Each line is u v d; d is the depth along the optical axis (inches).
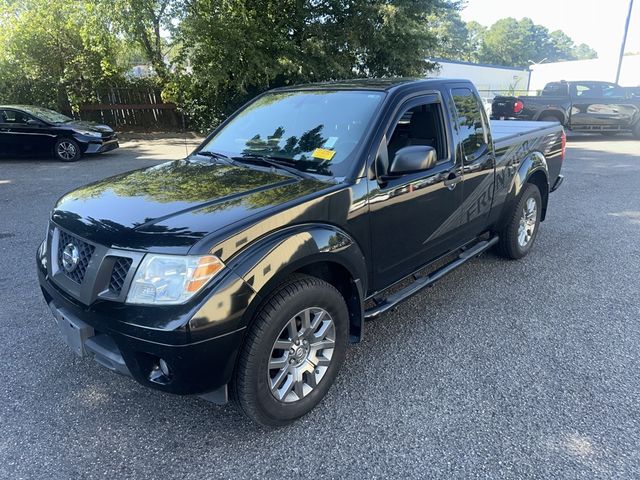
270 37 650.2
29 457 96.8
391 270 130.5
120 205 104.4
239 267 90.0
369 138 119.2
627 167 428.8
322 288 105.0
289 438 102.7
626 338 142.3
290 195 105.2
